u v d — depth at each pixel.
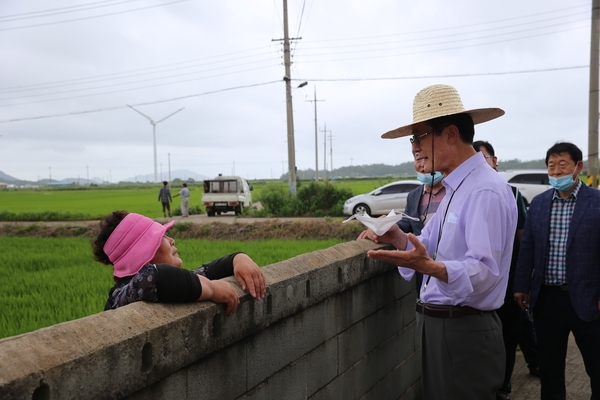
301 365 2.58
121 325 1.54
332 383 2.89
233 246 11.85
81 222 24.34
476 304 2.54
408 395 4.03
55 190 99.69
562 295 3.50
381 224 2.61
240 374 2.10
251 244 12.37
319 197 26.00
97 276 7.52
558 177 3.43
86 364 1.36
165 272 1.75
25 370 1.22
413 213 4.00
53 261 9.62
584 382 4.46
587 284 3.37
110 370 1.44
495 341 2.62
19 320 4.98
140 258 2.03
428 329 2.71
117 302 1.83
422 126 2.63
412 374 4.11
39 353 1.29
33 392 1.22
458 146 2.61
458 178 2.58
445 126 2.57
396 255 2.26
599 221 3.35
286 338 2.44
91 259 9.84
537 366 4.70
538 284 3.58
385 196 21.06
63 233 16.80
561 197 3.57
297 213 25.66
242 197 26.39
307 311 2.62
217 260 2.31
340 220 18.14
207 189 26.45
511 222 2.51
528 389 4.43
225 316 1.95
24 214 26.84
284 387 2.44
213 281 1.94
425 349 2.76
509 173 19.42
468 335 2.58
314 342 2.69
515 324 4.09
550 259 3.55
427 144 2.64
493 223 2.39
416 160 2.72
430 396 2.76
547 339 3.59
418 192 4.07
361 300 3.21
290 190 27.52
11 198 56.75
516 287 3.76
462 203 2.53
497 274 2.37
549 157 3.50
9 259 9.80
